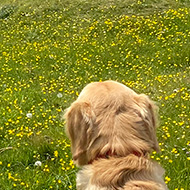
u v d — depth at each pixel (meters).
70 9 5.25
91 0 5.34
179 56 3.45
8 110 2.71
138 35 4.06
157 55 3.50
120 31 4.29
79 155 1.26
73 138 1.28
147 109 1.28
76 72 3.41
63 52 3.91
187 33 3.98
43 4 5.57
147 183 1.19
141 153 1.24
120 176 1.20
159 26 4.22
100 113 1.27
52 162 2.13
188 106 2.57
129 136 1.24
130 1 5.11
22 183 1.92
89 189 1.22
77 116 1.27
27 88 3.17
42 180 1.97
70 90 3.06
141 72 3.29
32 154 2.21
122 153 1.23
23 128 2.50
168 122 2.37
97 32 4.42
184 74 3.14
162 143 2.13
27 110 2.79
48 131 2.43
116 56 3.65
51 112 2.71
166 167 1.97
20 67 3.64
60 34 4.57
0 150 2.27
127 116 1.26
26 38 4.68
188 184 1.88
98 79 3.24
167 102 2.64
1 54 4.11
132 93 1.32
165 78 3.07
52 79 3.32
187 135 2.23
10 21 5.37
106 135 1.24
